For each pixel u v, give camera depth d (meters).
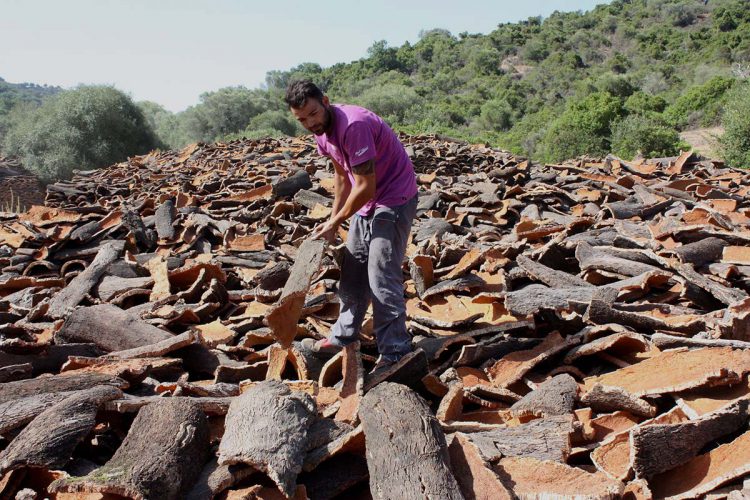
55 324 4.36
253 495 2.31
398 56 87.62
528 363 3.49
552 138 25.00
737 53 55.38
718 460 2.49
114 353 3.71
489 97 59.50
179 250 6.59
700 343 3.32
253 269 5.70
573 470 2.42
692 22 79.19
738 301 3.92
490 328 3.90
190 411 2.65
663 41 70.56
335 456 2.61
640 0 91.81
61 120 28.78
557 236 5.93
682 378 2.95
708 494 2.38
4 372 3.27
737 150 20.19
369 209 3.29
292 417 2.54
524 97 58.62
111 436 2.91
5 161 27.78
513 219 7.66
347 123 3.01
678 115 34.38
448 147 12.77
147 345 3.81
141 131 31.11
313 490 2.44
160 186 10.78
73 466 2.56
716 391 2.91
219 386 3.37
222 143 15.87
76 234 6.52
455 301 4.36
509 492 2.27
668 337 3.42
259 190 8.42
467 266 4.73
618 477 2.50
